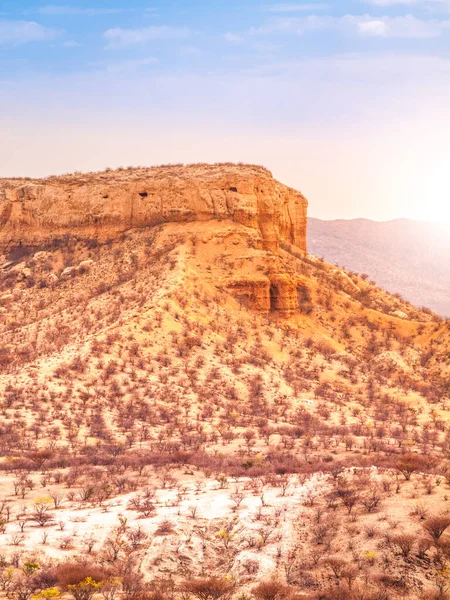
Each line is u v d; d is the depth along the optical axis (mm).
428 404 121562
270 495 58531
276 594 42719
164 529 50875
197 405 105312
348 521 50875
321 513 52844
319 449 85188
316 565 46375
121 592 42188
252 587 44375
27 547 47594
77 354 114375
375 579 44219
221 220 155500
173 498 59375
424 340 158500
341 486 57281
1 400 99188
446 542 46969
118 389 106312
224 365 120562
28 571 43438
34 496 61531
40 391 102625
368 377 134250
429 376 142875
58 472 70438
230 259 148500
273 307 148250
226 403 108375
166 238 154500
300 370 129750
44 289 158125
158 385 109375
